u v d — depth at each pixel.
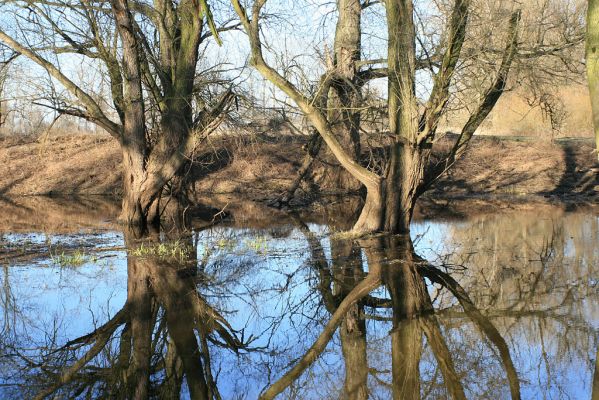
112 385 6.62
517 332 8.23
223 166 29.89
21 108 17.11
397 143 15.12
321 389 6.55
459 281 11.04
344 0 18.09
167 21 18.19
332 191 27.69
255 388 6.54
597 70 7.98
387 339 8.05
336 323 8.83
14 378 6.86
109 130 17.48
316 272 11.94
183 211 18.67
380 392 6.45
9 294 10.21
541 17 14.16
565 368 7.00
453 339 7.99
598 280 10.91
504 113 32.31
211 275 11.69
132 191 17.66
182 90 16.95
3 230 17.62
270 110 17.28
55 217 20.89
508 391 6.39
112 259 13.12
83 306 9.54
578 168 29.06
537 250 13.95
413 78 14.46
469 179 29.17
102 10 16.28
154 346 7.85
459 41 13.39
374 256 13.28
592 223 18.22
